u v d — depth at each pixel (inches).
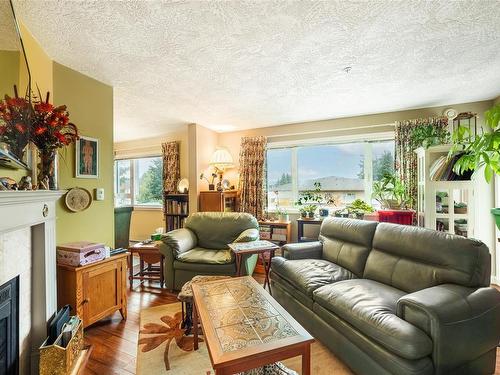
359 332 61.9
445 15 62.9
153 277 129.5
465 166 81.1
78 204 92.1
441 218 110.9
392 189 135.6
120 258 92.3
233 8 60.0
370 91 113.7
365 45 76.4
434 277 68.9
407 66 90.3
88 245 82.8
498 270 120.3
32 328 65.1
